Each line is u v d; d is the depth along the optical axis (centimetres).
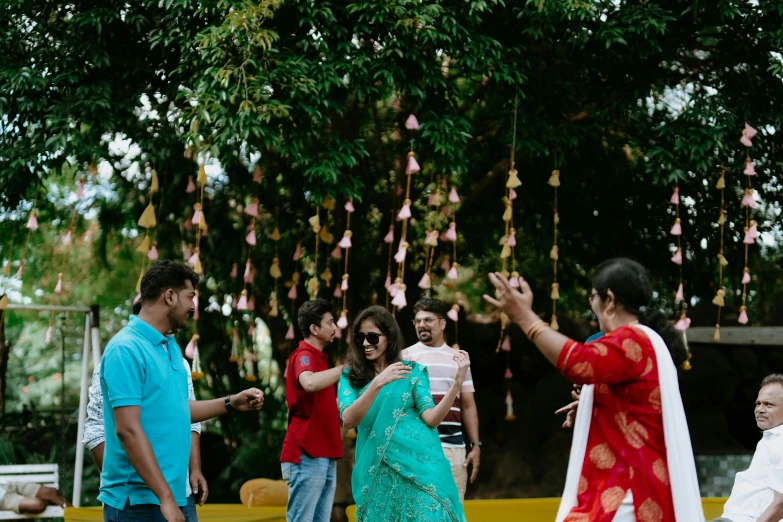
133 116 772
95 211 1059
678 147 760
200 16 706
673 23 805
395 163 949
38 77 735
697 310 1062
